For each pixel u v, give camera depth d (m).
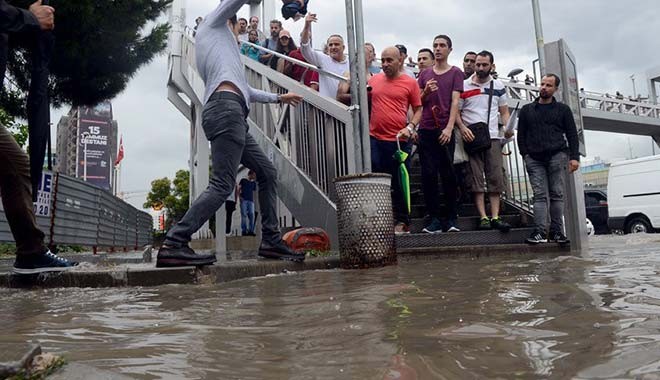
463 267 3.81
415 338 1.51
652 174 14.80
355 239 4.29
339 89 6.69
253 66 8.11
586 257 4.31
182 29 11.45
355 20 5.00
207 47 3.96
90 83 10.85
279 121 7.22
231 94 3.84
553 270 3.28
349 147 5.38
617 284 2.48
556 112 5.73
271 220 4.32
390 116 5.62
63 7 9.12
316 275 3.70
